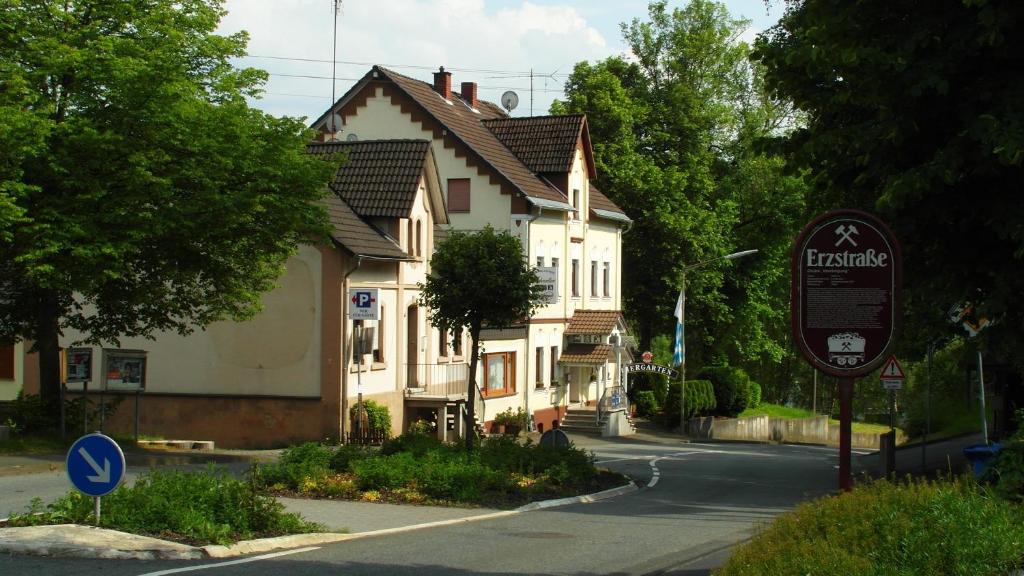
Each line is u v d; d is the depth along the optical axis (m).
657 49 64.12
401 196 36.06
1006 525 9.27
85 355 25.59
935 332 11.42
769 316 66.12
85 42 24.53
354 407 33.41
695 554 13.72
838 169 10.44
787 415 68.88
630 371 53.62
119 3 25.28
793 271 8.59
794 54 9.66
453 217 45.84
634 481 26.64
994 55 8.84
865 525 9.05
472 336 26.17
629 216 58.16
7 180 22.11
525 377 46.47
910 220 9.45
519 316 26.39
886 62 8.87
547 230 47.62
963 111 8.93
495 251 26.11
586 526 16.92
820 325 8.55
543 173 49.47
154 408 34.22
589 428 49.94
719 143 65.88
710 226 58.44
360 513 17.48
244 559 11.91
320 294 33.06
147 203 24.80
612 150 57.59
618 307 56.97
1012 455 12.36
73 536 11.83
